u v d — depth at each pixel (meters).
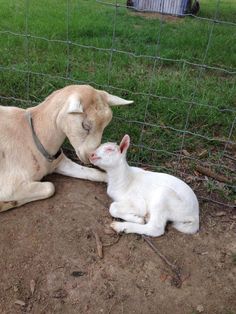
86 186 1.19
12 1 2.60
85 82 1.46
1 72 1.59
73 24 2.20
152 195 1.06
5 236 1.02
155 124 1.45
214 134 1.46
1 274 0.95
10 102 1.49
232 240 1.08
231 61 2.00
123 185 1.09
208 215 1.15
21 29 2.05
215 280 0.98
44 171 1.14
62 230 1.05
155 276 0.97
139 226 1.04
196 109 1.50
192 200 1.05
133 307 0.91
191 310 0.92
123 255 1.01
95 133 1.05
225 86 1.71
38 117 1.11
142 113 1.48
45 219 1.07
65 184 1.19
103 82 1.59
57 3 2.70
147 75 1.74
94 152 1.06
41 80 1.58
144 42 2.17
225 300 0.94
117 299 0.92
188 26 2.53
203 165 1.31
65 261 0.98
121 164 1.07
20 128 1.10
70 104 1.00
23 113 1.13
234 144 1.38
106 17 2.52
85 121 1.02
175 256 1.02
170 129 1.44
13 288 0.93
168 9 2.86
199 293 0.95
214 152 1.38
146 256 1.01
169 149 1.36
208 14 3.10
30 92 1.53
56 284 0.94
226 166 1.32
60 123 1.07
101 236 1.05
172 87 1.61
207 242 1.07
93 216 1.10
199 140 1.40
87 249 1.01
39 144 1.10
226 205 1.18
